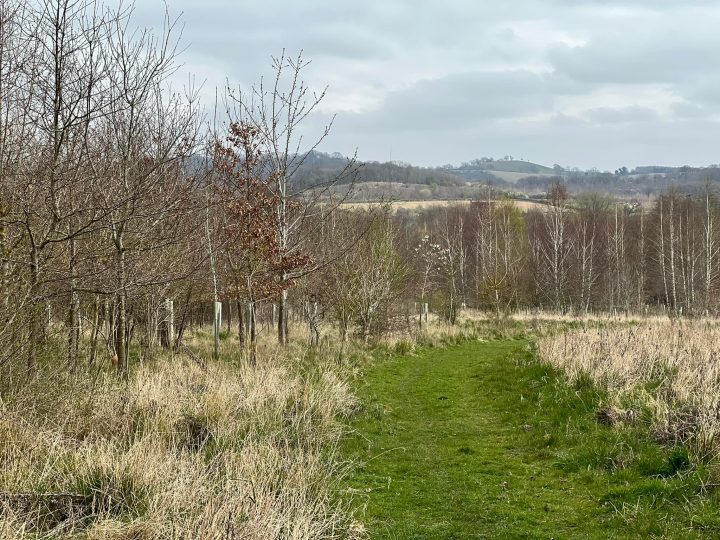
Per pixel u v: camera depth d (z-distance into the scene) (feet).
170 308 44.39
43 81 25.27
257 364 36.68
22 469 19.06
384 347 59.72
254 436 25.44
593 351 41.93
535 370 43.96
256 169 43.50
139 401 26.50
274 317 76.54
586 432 29.17
